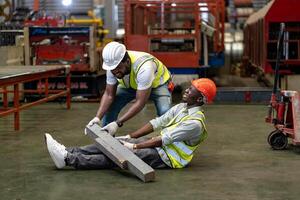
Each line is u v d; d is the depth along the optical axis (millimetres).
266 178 5234
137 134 5574
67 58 11812
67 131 8102
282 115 6664
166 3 12086
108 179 5152
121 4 22422
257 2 22406
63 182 5078
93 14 19016
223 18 13469
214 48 13008
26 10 14711
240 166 5742
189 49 11906
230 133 7895
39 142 7203
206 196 4609
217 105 11234
